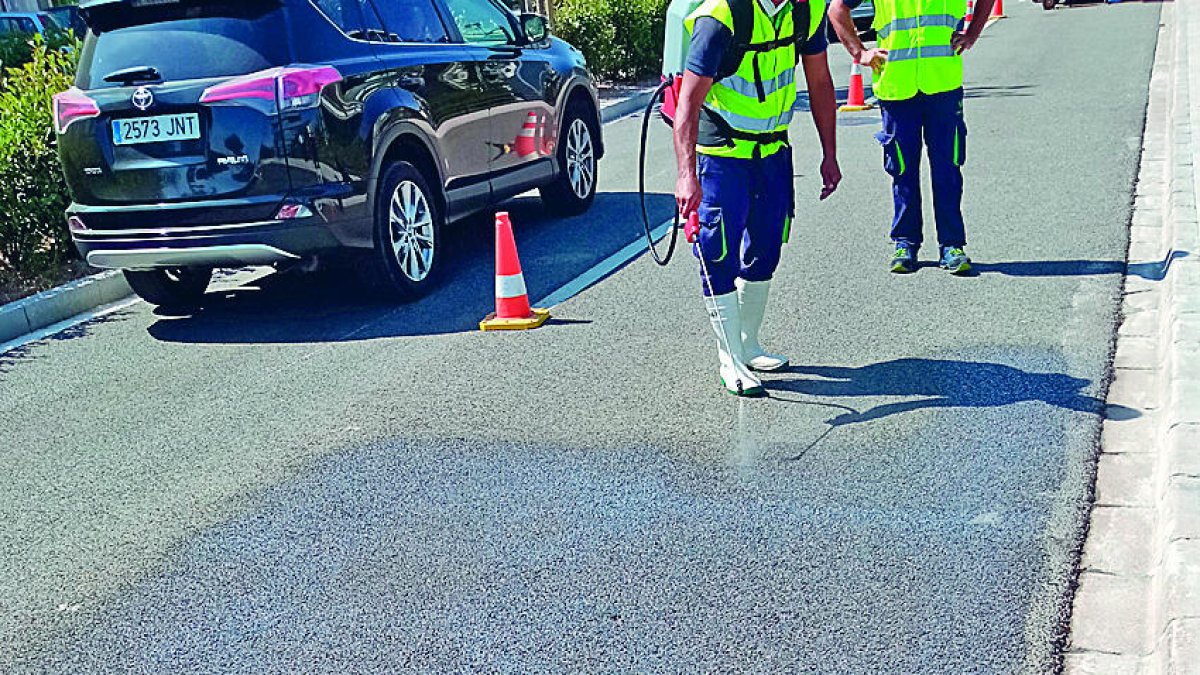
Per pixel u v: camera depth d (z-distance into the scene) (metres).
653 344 5.91
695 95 4.63
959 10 6.36
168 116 6.30
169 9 6.43
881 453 4.43
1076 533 3.76
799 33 4.77
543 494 4.30
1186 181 7.61
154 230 6.42
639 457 4.56
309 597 3.73
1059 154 9.75
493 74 7.96
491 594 3.66
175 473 4.78
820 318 6.07
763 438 4.64
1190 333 4.93
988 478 4.17
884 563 3.66
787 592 3.54
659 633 3.38
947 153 6.48
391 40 7.10
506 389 5.43
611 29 17.12
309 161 6.29
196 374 6.04
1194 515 3.50
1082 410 4.69
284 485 4.56
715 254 4.95
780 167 4.96
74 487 4.72
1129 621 3.29
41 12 21.09
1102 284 6.26
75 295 7.49
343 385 5.67
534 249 8.23
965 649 3.20
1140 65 15.06
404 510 4.27
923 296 6.30
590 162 9.46
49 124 8.11
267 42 6.34
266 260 6.47
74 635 3.62
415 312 6.86
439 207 7.39
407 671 3.29
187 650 3.49
